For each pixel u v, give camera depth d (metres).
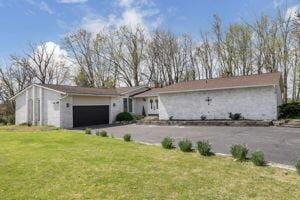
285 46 34.25
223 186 6.34
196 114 25.19
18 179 6.98
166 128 20.70
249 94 22.45
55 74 45.53
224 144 12.18
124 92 32.94
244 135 14.89
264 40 36.09
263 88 21.81
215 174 7.25
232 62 38.56
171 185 6.42
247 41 37.28
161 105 27.48
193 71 43.28
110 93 28.31
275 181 6.64
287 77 34.47
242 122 20.11
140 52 45.22
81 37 45.91
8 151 10.96
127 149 10.91
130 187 6.30
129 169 7.79
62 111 23.69
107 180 6.81
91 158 9.21
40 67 44.44
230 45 38.50
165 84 44.94
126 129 21.03
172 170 7.66
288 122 18.88
